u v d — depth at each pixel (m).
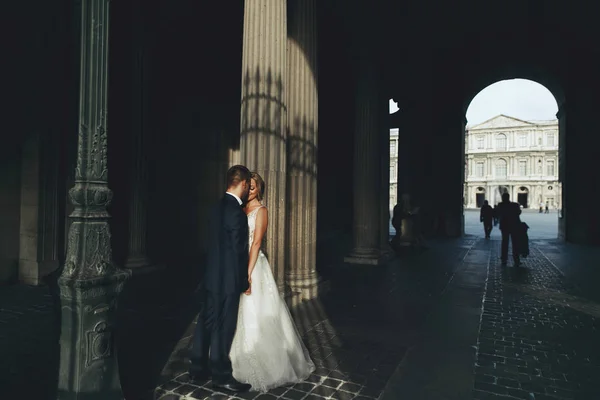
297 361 3.05
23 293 5.89
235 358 2.85
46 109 6.66
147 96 7.53
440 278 7.37
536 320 4.72
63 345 2.24
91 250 2.24
